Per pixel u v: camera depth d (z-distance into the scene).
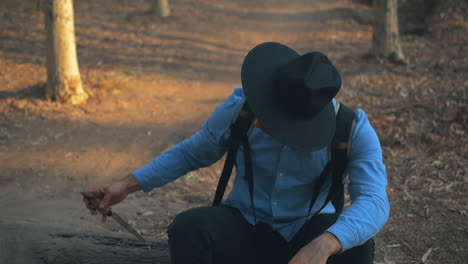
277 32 13.61
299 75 1.89
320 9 16.14
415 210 3.97
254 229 2.24
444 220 3.78
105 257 2.66
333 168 2.11
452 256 3.29
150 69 9.61
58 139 6.06
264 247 2.23
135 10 14.08
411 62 9.87
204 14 14.88
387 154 5.29
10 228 2.84
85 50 10.38
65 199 4.47
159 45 11.35
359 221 1.87
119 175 5.17
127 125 6.71
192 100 8.05
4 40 10.29
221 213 2.18
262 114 1.96
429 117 6.37
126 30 12.22
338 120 2.09
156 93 8.23
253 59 2.04
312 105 1.91
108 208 2.27
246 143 2.17
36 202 4.34
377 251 3.36
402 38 12.31
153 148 5.96
